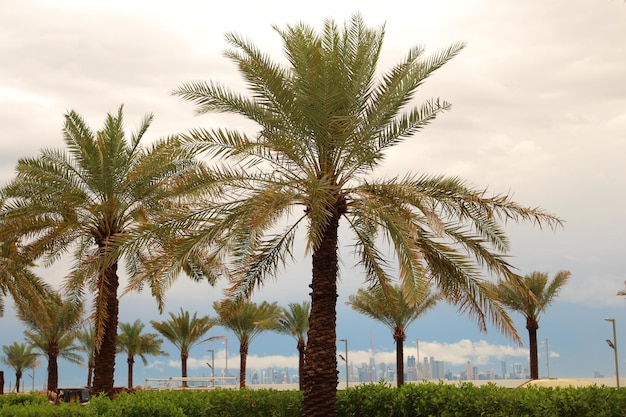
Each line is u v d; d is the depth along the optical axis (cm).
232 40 1584
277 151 1523
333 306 1578
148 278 1566
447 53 1587
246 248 1670
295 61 1565
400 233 1387
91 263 1686
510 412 1340
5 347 6962
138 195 2125
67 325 4725
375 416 1540
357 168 1625
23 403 1997
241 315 4962
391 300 1759
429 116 1609
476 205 1507
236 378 3728
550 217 1445
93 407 1553
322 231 1545
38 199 2119
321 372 1538
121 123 2173
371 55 1616
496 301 1562
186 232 1534
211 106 1608
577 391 1322
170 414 1508
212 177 1541
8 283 2558
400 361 4206
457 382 1547
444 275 1631
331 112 1548
